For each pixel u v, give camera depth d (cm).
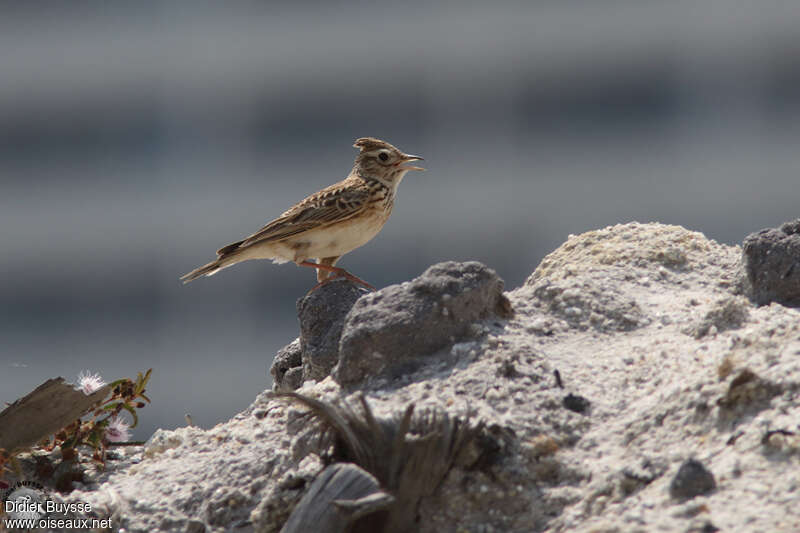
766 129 2580
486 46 2567
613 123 2578
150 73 2611
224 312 2445
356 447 459
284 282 2450
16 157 2588
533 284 675
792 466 407
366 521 451
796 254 589
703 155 2545
